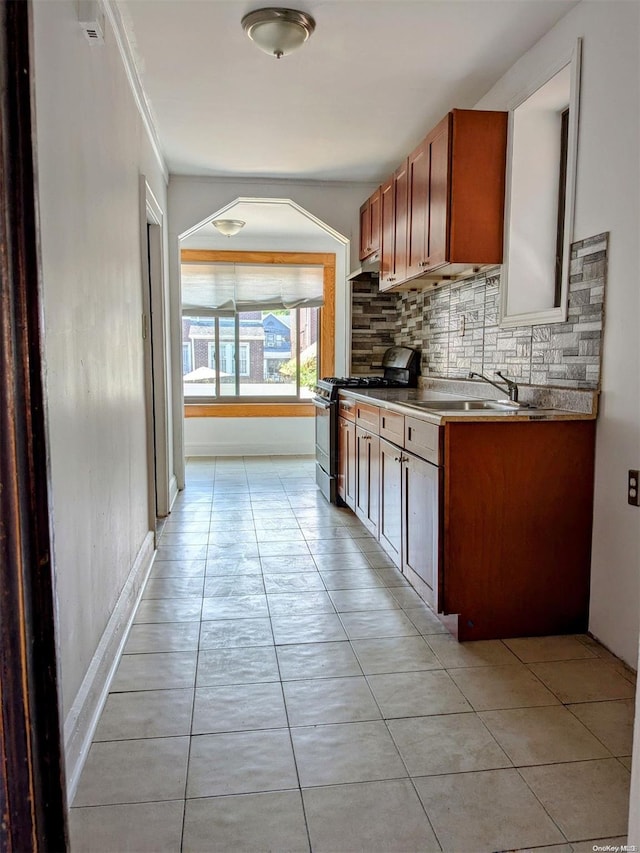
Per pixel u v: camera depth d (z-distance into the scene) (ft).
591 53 7.30
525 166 9.37
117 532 7.45
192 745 5.40
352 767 5.13
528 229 9.50
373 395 11.53
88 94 6.08
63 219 5.08
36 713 3.55
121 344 8.00
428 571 7.80
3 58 3.25
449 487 7.24
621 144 6.82
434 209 10.03
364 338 16.92
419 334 14.66
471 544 7.36
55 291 4.81
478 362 11.04
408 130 11.69
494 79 9.62
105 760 5.19
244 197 14.98
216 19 7.77
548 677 6.60
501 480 7.34
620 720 5.82
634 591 6.80
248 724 5.72
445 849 4.30
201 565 10.14
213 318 20.80
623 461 6.96
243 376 21.18
